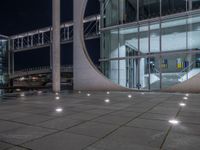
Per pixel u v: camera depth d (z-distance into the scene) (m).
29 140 3.76
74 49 21.64
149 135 4.07
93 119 5.71
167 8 18.98
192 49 17.66
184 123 5.17
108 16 22.09
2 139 3.83
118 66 20.98
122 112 6.97
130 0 20.75
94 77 20.39
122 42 21.33
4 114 6.57
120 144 3.54
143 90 18.31
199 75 16.14
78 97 13.12
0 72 75.56
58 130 4.48
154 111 7.17
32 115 6.37
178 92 16.86
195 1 17.64
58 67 19.41
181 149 3.29
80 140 3.75
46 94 15.97
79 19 21.16
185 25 19.31
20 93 17.17
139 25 19.77
